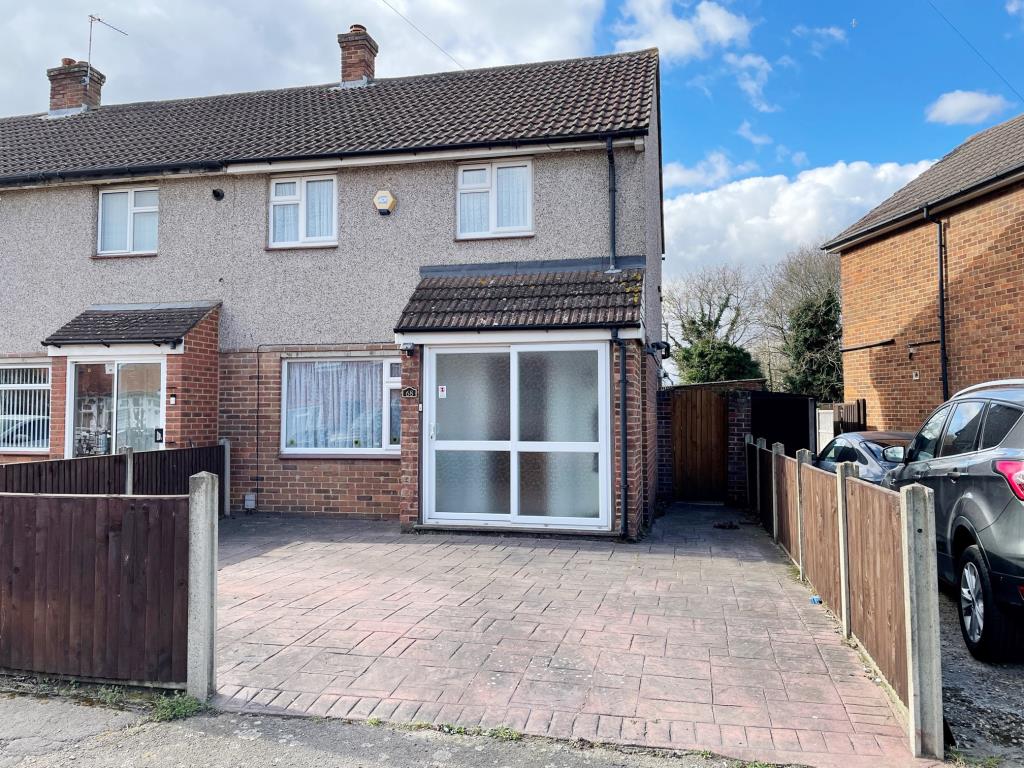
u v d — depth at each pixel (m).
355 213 11.61
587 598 6.55
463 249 11.22
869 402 14.59
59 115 16.45
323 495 11.42
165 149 12.88
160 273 12.19
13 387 12.77
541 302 9.73
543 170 11.02
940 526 5.99
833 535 5.94
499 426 9.70
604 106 11.77
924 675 3.76
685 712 4.24
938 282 12.32
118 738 4.04
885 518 4.43
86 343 10.96
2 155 13.84
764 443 10.88
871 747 3.82
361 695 4.50
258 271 11.84
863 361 14.80
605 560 8.13
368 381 11.62
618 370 9.29
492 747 3.88
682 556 8.36
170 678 4.54
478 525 9.67
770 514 9.73
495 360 9.73
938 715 3.74
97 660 4.66
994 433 5.40
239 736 4.04
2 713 4.36
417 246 11.38
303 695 4.51
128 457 9.40
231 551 8.73
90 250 12.46
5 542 4.86
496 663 4.98
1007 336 10.81
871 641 4.81
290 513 11.51
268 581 7.21
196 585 4.47
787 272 37.59
